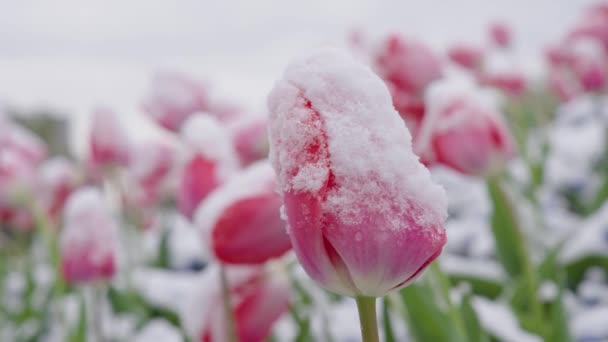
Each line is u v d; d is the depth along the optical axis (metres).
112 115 0.98
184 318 0.46
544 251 0.95
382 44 0.53
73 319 0.97
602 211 0.93
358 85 0.23
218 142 0.47
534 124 1.91
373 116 0.23
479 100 0.54
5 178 0.87
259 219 0.37
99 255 0.65
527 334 0.66
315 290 0.61
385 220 0.23
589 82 1.61
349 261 0.23
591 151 1.53
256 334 0.44
